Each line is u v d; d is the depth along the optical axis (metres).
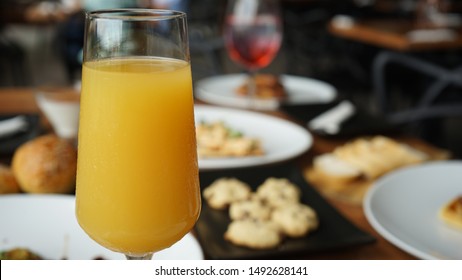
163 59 0.68
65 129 1.04
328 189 0.94
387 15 3.39
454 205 0.87
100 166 0.67
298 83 1.38
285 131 1.08
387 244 0.83
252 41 1.18
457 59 2.58
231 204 0.87
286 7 3.92
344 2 3.56
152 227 0.67
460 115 1.56
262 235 0.81
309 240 0.82
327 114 1.15
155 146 0.67
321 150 1.05
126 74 0.67
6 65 3.56
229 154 0.99
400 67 2.79
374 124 1.12
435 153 1.06
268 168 0.96
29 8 2.91
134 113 0.67
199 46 2.31
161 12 0.69
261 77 1.31
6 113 1.15
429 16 2.53
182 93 0.68
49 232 0.81
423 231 0.85
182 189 0.68
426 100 1.69
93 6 2.04
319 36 3.63
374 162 0.99
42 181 0.88
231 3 1.21
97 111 0.67
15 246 0.79
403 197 0.91
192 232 0.84
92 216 0.68
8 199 0.83
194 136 0.70
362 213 0.89
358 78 3.01
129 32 0.67
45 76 3.90
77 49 2.47
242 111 1.18
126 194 0.67
